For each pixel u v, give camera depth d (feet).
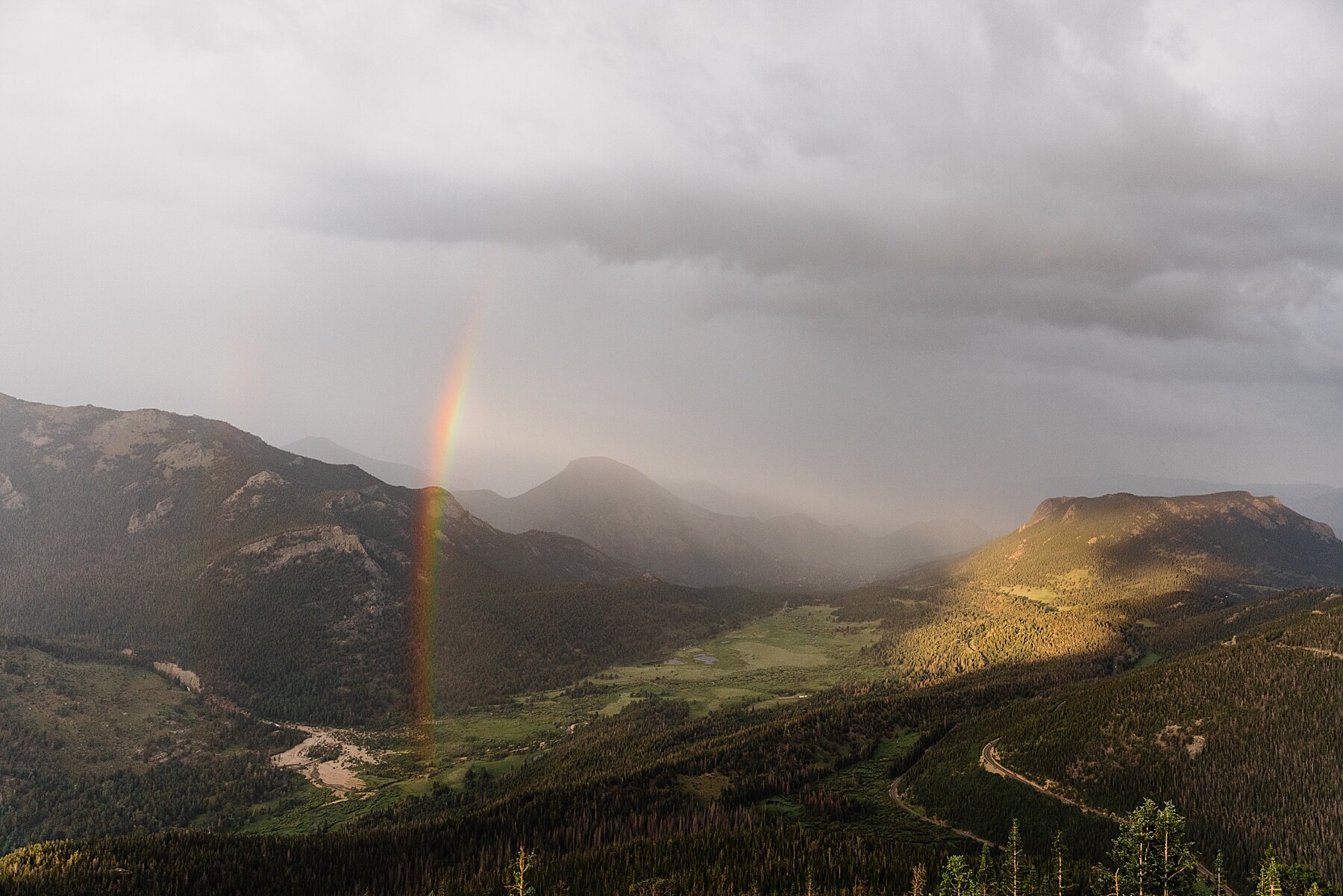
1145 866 443.32
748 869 616.80
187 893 595.06
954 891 526.16
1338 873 584.81
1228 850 629.92
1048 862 598.75
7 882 560.20
